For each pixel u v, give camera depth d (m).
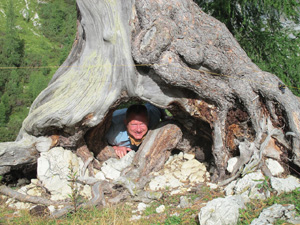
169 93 2.35
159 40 2.08
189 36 2.17
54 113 2.20
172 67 2.16
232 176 2.29
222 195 2.15
